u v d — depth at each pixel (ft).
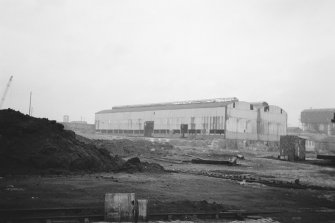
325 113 344.90
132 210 37.32
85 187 58.54
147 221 37.50
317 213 46.85
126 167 90.58
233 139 223.30
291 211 47.62
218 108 225.56
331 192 67.82
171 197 53.42
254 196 59.26
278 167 125.39
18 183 59.57
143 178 76.23
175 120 252.42
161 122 262.47
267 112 245.65
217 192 61.57
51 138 82.69
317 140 265.54
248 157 168.35
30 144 78.79
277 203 53.67
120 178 74.38
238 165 126.41
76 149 85.10
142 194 54.65
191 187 65.92
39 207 41.32
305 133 306.55
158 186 64.69
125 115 293.84
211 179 80.59
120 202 36.94
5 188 53.52
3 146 75.46
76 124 342.23
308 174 103.45
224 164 125.59
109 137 232.12
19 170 72.33
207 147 209.46
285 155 159.43
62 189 55.21
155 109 269.64
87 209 40.27
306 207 51.39
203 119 233.55
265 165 131.03
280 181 81.61
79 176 73.61
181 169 105.29
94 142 157.28
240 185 72.64
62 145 83.20
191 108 242.37
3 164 72.54
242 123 229.86
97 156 90.48
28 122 83.05
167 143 202.69
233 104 225.35
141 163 96.94
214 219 40.60
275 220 41.39
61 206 42.52
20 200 44.96
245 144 227.20
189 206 46.21
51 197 48.16
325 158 158.92
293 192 66.08
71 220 35.78
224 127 220.43
